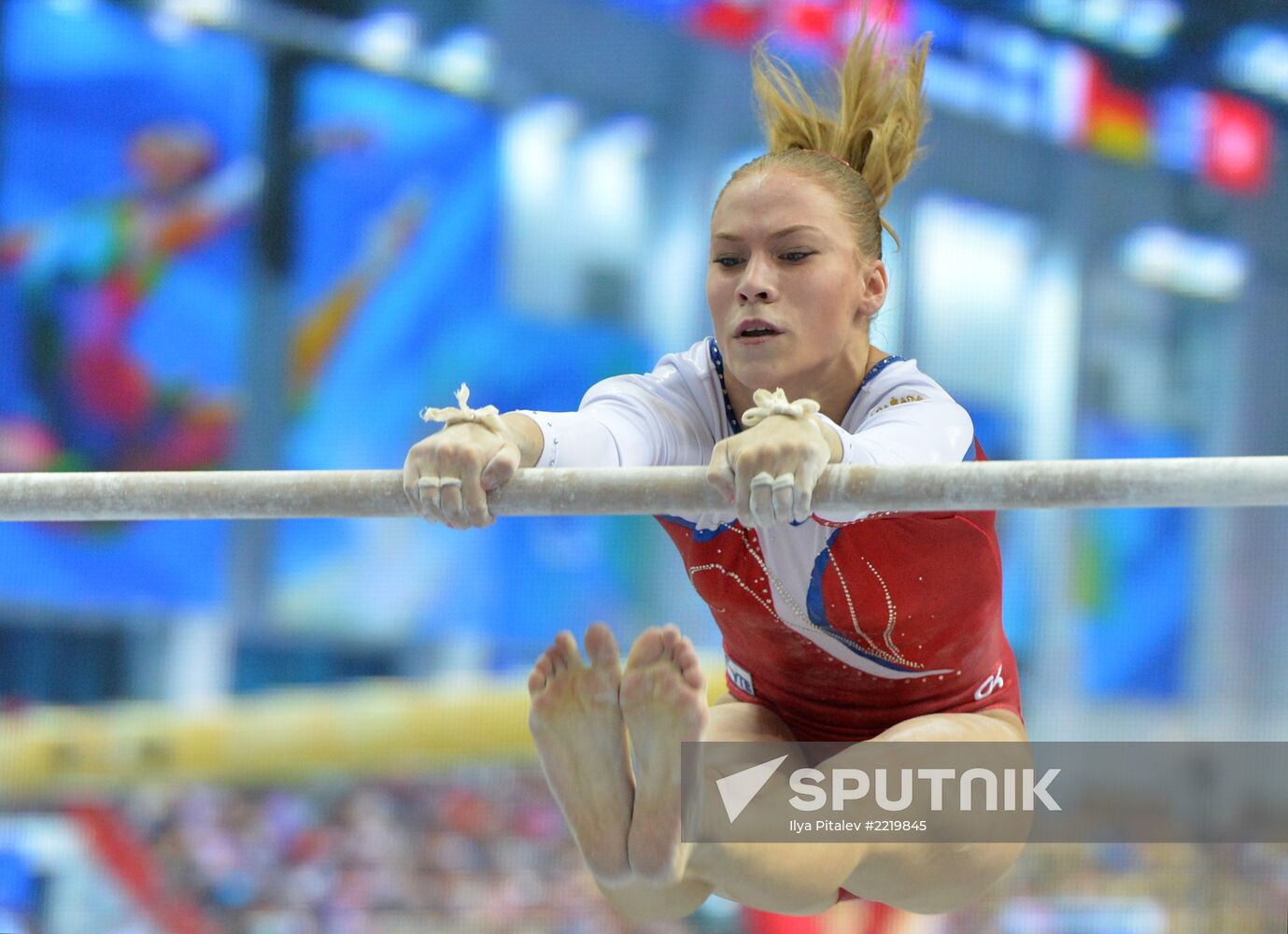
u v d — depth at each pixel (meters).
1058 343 15.30
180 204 11.05
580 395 12.77
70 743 6.66
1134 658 14.59
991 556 2.50
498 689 7.09
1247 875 9.20
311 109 11.62
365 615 11.59
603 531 12.39
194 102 11.12
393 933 8.48
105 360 10.68
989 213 14.92
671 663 2.12
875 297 2.42
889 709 2.66
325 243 11.63
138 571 10.73
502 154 12.54
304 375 11.48
